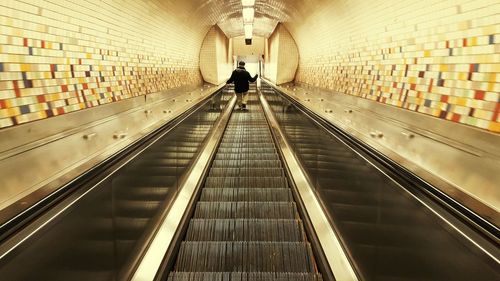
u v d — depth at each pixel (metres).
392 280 1.93
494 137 2.31
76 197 1.70
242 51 24.59
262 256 3.07
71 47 3.77
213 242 3.22
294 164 5.56
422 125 3.32
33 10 3.03
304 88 11.77
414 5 3.52
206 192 4.65
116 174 2.24
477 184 2.03
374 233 2.23
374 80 5.03
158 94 7.24
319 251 2.97
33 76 3.09
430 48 3.28
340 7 6.14
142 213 2.86
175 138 4.30
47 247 1.44
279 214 4.03
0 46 2.68
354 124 3.80
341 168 3.08
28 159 2.77
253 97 20.11
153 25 6.89
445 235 1.41
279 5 10.48
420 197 1.63
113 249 2.20
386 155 2.14
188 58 11.99
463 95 2.73
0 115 2.70
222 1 10.41
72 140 3.47
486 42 2.45
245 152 7.02
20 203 1.47
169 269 2.82
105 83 4.75
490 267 1.14
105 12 4.54
